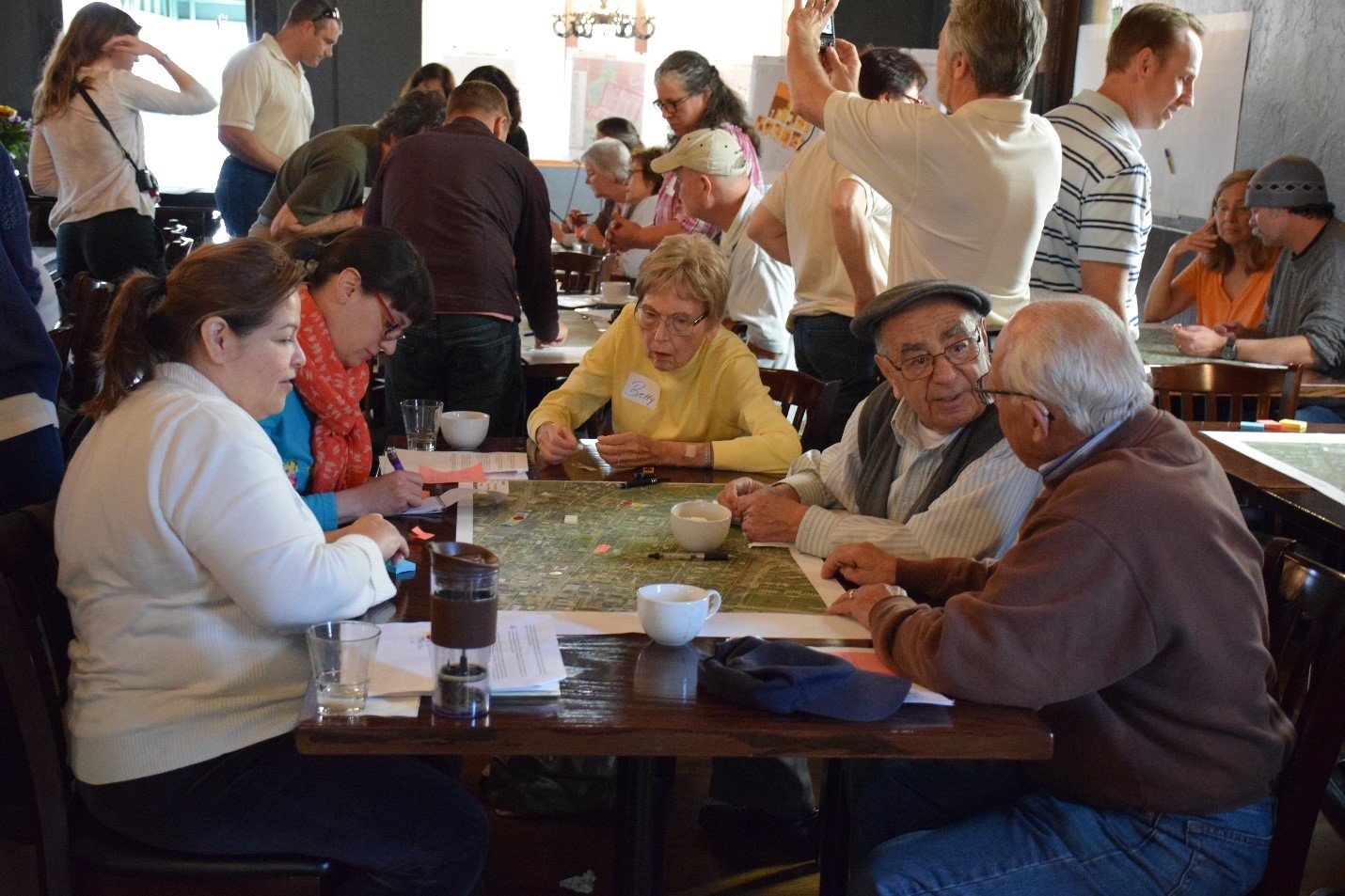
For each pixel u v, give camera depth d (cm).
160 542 146
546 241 364
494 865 231
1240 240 413
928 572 174
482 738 129
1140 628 141
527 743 130
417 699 135
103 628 149
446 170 336
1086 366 149
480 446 258
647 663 148
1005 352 154
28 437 236
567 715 133
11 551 154
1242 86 491
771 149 632
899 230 275
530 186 353
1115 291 290
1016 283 268
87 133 493
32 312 238
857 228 305
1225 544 144
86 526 148
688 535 188
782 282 382
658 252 245
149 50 505
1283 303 378
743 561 186
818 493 216
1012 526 184
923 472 198
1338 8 421
